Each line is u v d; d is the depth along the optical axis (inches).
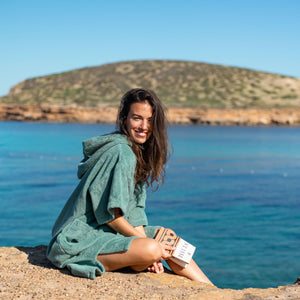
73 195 145.6
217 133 2856.8
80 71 5305.1
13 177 860.0
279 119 3858.3
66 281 133.1
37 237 376.8
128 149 139.0
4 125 3506.4
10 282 131.6
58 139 2161.7
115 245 137.0
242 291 131.3
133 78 4990.2
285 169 1089.4
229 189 739.4
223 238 397.4
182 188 749.9
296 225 453.4
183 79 4936.0
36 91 4815.5
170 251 147.2
